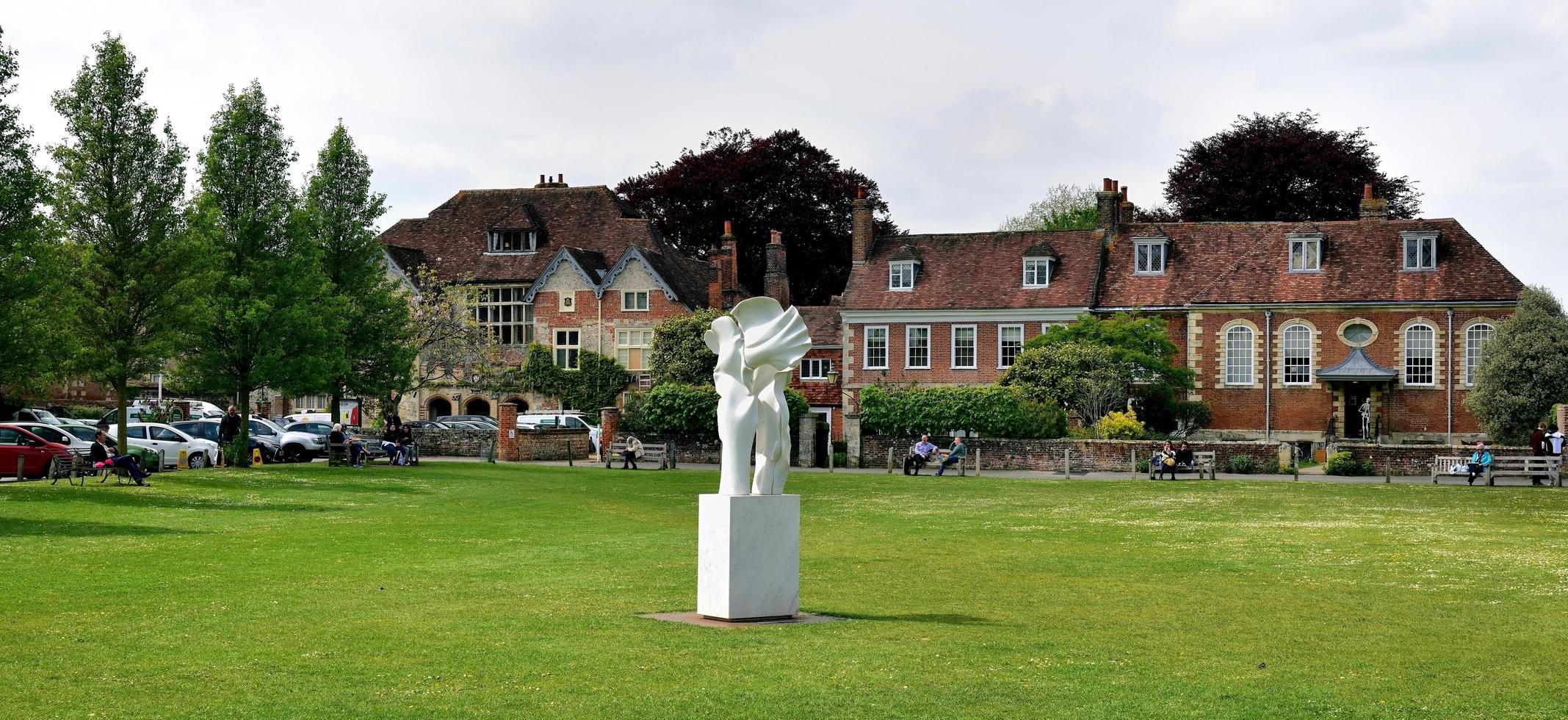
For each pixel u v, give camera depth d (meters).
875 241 70.81
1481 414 54.19
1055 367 54.97
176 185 37.44
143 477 34.72
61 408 67.94
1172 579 20.14
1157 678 12.40
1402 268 61.47
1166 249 65.75
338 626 14.44
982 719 10.81
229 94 43.62
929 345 66.94
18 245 30.03
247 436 43.12
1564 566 21.94
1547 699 11.86
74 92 36.78
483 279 75.81
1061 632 14.93
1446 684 12.41
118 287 36.28
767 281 73.88
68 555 20.62
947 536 26.98
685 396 56.12
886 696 11.43
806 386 70.94
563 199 80.12
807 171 84.81
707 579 15.41
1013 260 67.75
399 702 11.01
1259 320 62.25
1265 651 13.91
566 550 22.59
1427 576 20.58
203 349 42.00
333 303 44.19
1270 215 78.19
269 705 10.88
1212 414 62.00
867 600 17.56
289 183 43.97
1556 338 53.06
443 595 16.97
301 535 24.55
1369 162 77.19
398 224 80.75
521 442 55.25
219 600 16.33
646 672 12.21
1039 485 42.59
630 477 45.00
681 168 85.75
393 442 48.25
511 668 12.34
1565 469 47.28
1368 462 48.25
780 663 12.70
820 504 35.31
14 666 12.19
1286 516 31.61
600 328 74.25
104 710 10.66
